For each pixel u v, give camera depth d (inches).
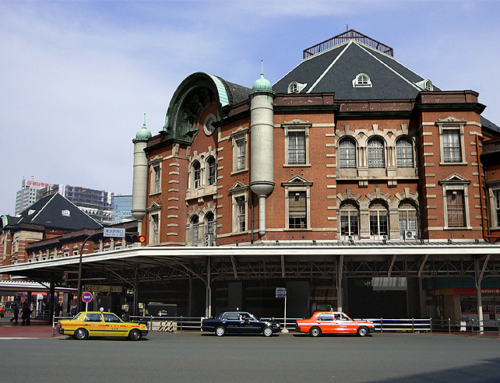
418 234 1382.9
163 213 1659.7
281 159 1374.3
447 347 813.9
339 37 1809.8
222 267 1304.1
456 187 1350.9
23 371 525.3
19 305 3149.6
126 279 1551.4
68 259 1448.1
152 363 590.2
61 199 3582.7
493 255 1171.9
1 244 3358.8
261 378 482.3
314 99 1393.9
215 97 1594.5
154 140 1763.0
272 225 1343.5
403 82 1574.8
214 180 1573.6
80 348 789.2
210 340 977.5
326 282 1374.3
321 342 919.7
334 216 1338.6
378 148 1449.3
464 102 1379.2
